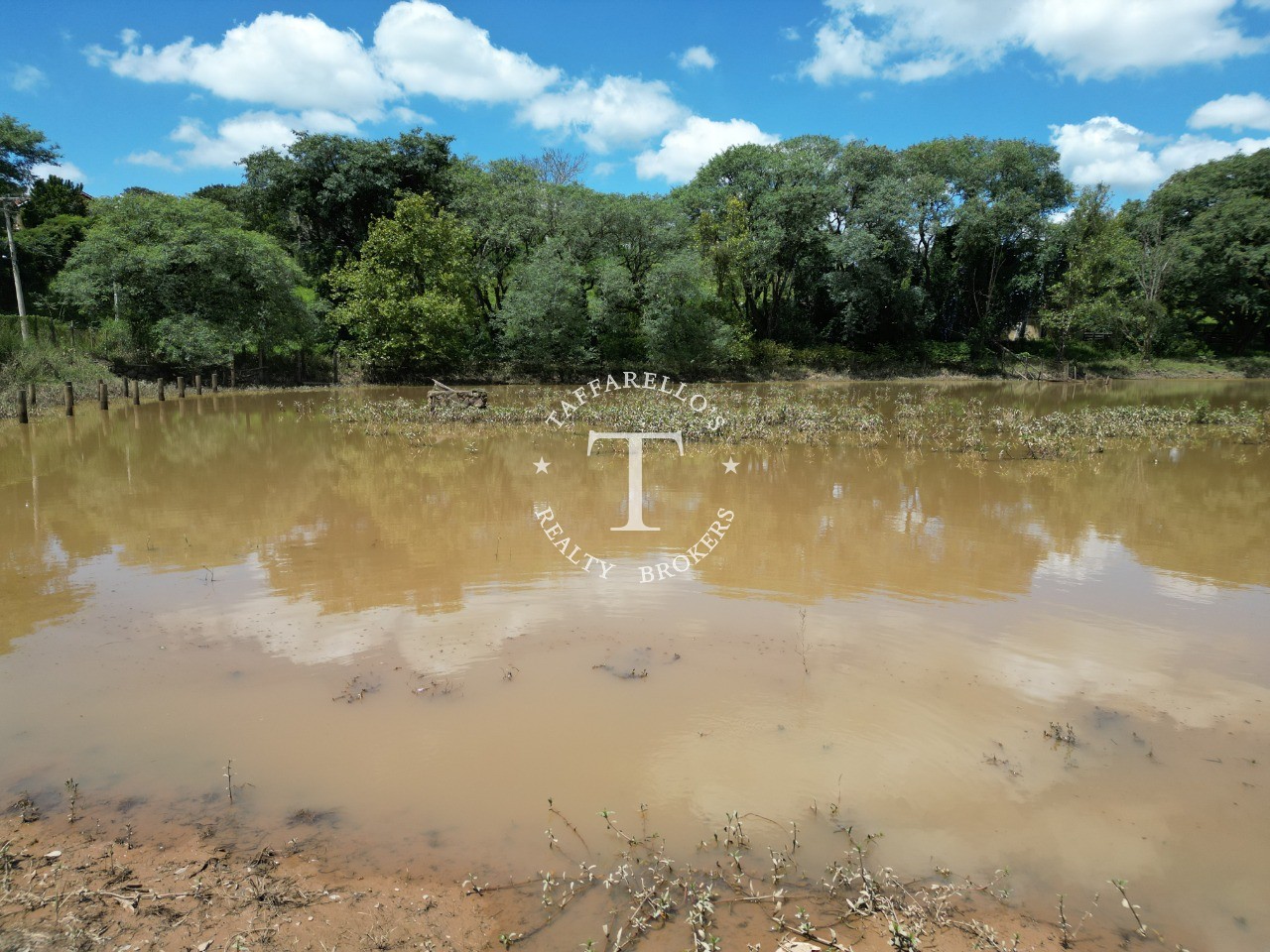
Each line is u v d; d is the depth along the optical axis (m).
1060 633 6.14
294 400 26.31
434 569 7.66
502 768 4.29
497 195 37.91
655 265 38.69
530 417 20.17
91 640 5.95
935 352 44.59
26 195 31.59
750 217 41.03
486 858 3.61
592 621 6.36
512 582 7.27
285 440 16.55
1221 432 17.72
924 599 6.88
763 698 5.05
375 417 20.28
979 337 44.66
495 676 5.35
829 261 42.72
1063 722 4.80
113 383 25.47
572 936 3.15
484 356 38.88
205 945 3.07
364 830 3.79
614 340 41.66
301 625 6.26
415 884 3.44
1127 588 7.19
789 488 11.59
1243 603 6.82
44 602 6.75
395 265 34.09
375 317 33.62
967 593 7.04
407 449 15.40
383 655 5.68
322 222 38.31
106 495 10.97
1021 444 15.98
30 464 13.33
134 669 5.44
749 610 6.60
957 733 4.66
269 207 38.47
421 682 5.26
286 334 31.78
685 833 3.79
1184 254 41.56
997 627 6.25
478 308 38.50
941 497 10.98
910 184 39.44
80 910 3.24
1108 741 4.59
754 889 3.43
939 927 3.21
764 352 42.56
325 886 3.42
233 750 4.45
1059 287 41.53
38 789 4.10
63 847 3.65
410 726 4.70
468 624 6.28
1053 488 11.62
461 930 3.18
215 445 15.74
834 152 42.16
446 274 33.97
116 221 29.11
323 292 38.75
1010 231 41.59
